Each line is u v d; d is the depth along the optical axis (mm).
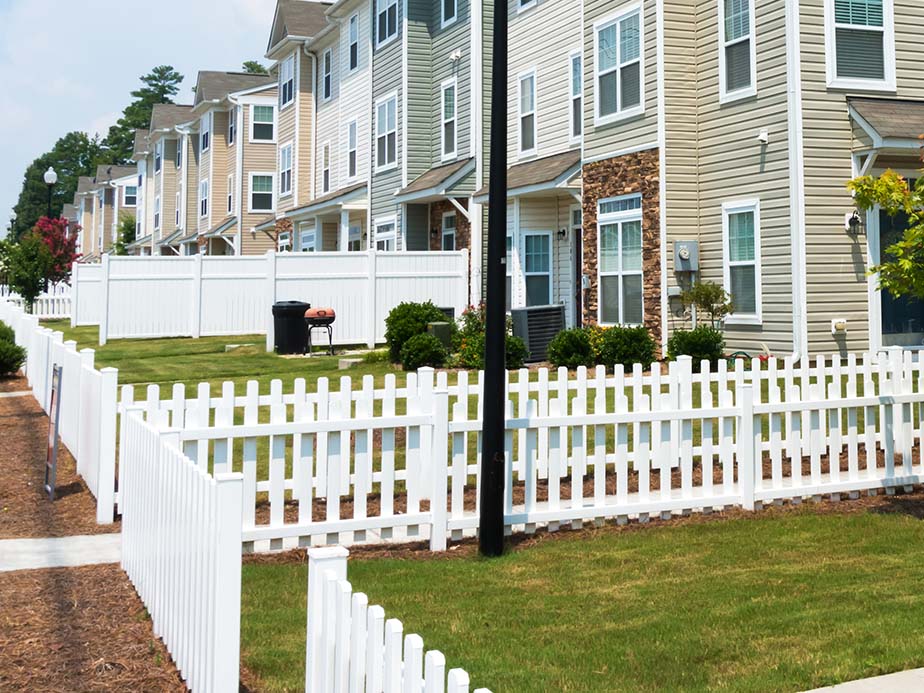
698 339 15141
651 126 16656
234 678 4188
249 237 40469
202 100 43781
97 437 8383
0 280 37188
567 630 5434
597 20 18109
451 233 24406
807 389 8578
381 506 7457
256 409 7270
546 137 21297
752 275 15453
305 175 34969
